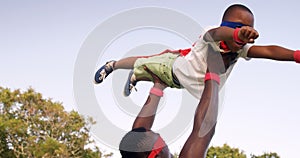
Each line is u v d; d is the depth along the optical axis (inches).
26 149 884.6
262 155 1010.1
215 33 127.6
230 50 134.1
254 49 141.2
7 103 909.8
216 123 126.6
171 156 124.6
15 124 889.5
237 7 133.0
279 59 139.4
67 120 677.9
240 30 120.7
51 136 756.0
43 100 851.4
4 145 933.8
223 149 981.2
